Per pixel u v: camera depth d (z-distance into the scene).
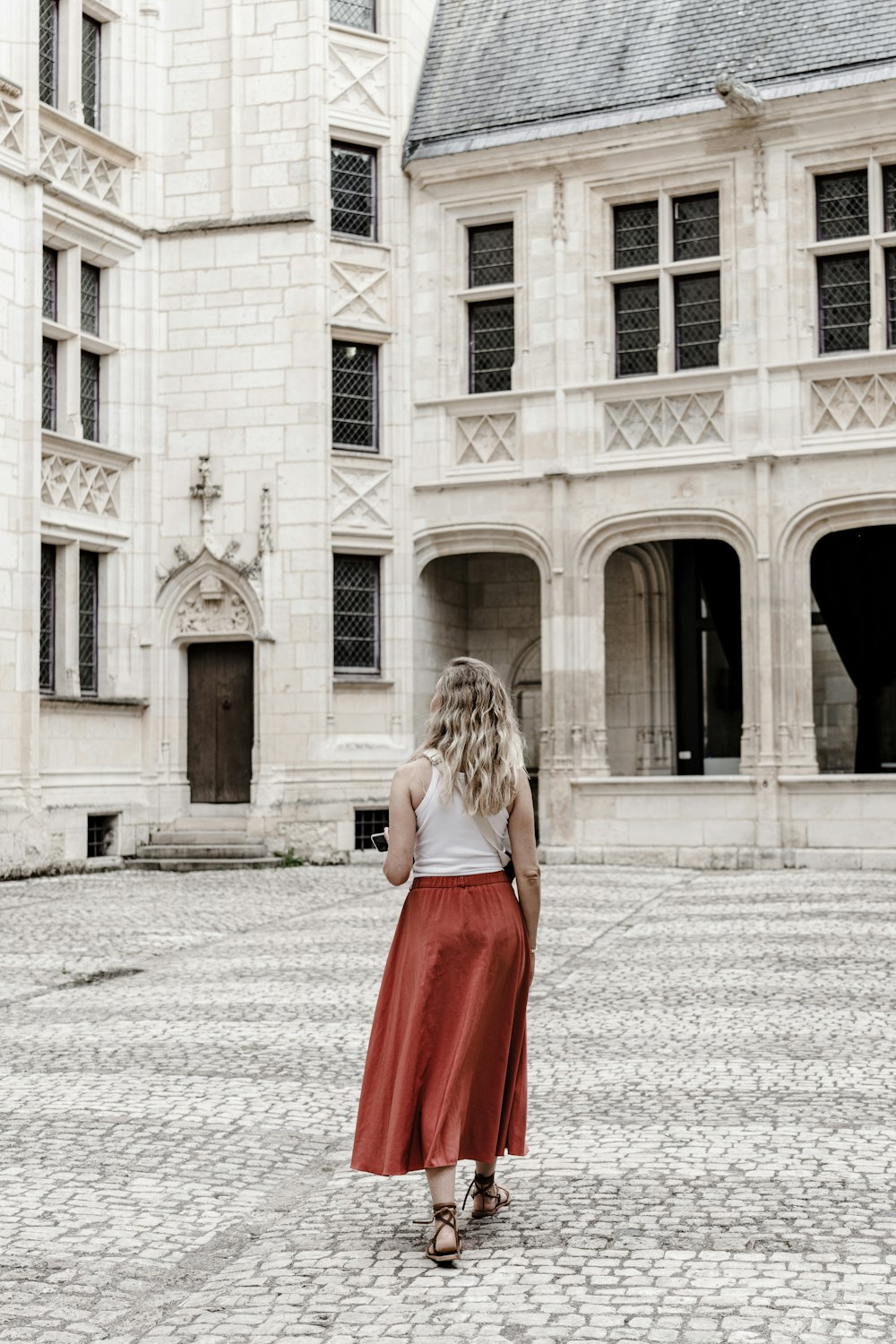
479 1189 5.17
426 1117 4.72
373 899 16.22
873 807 19.67
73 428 20.41
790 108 20.36
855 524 20.16
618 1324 4.11
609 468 21.25
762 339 20.56
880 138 20.11
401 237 22.58
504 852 5.01
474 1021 4.79
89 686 21.17
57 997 9.92
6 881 18.23
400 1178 5.82
